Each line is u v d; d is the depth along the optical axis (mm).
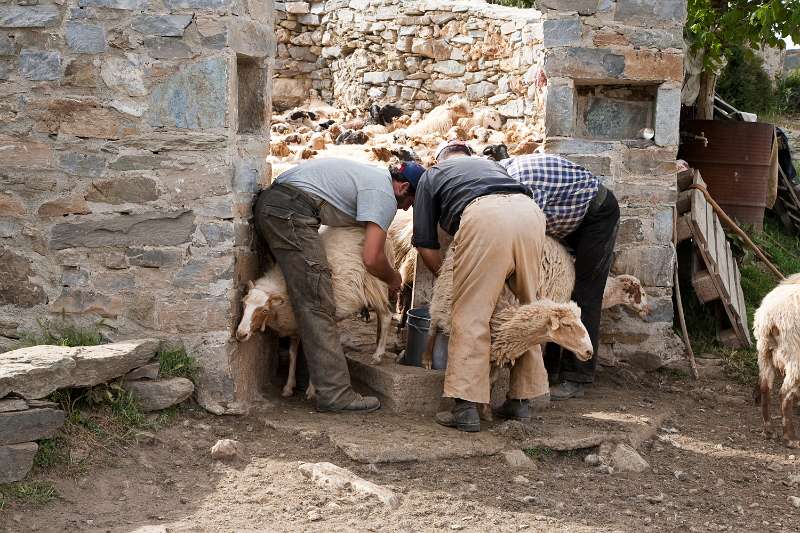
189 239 5262
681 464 5137
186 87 5199
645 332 6883
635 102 6902
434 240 5469
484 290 5078
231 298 5277
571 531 4117
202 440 4926
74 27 5211
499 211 5020
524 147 9344
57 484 4281
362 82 14305
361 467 4691
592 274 6086
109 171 5281
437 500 4379
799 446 5441
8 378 4199
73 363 4523
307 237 5375
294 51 15312
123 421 4844
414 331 5996
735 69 18734
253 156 5613
